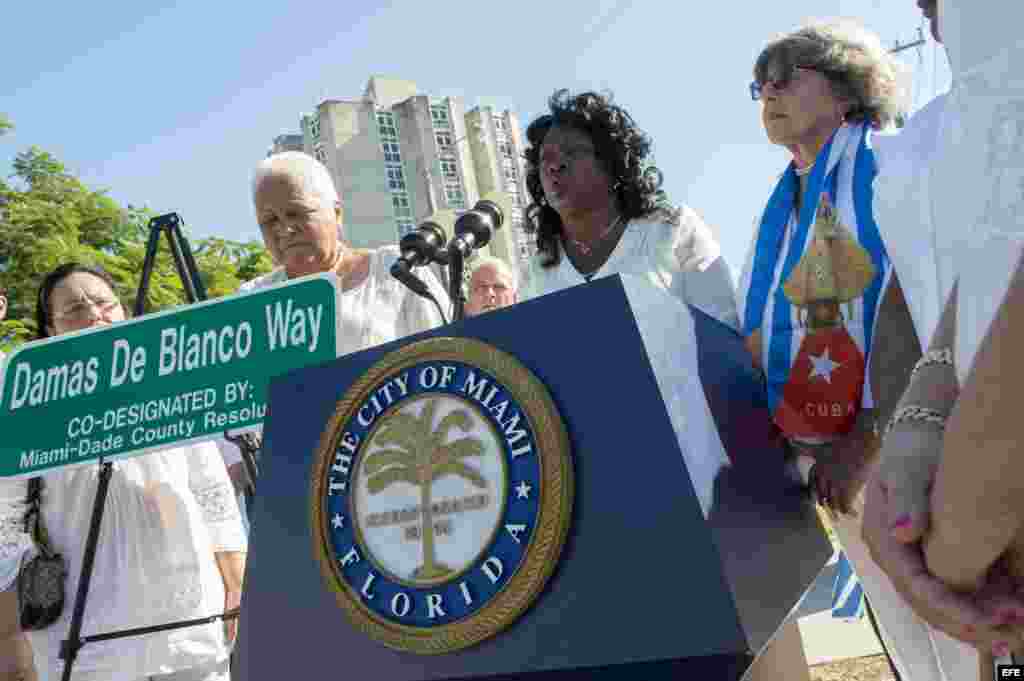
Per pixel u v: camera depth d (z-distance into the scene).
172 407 2.59
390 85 72.06
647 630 1.19
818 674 5.51
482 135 72.62
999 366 0.92
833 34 2.61
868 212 2.26
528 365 1.35
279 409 1.58
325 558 1.43
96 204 19.67
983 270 1.15
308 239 3.53
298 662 1.42
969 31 1.18
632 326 1.29
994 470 0.95
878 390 1.91
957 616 1.08
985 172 1.17
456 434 1.36
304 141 70.62
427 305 3.50
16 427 2.79
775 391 2.28
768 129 2.67
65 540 3.21
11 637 3.29
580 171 2.91
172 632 3.15
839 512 2.22
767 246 2.48
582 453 1.28
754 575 1.29
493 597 1.28
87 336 2.78
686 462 1.23
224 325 2.57
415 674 1.32
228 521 3.47
